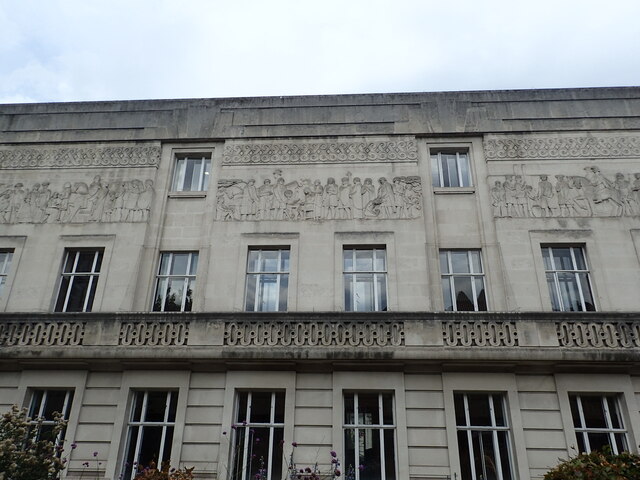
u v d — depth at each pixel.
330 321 16.50
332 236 18.53
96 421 16.14
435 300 17.52
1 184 20.17
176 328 16.73
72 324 16.98
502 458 15.34
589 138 19.58
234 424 15.93
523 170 19.17
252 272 18.44
